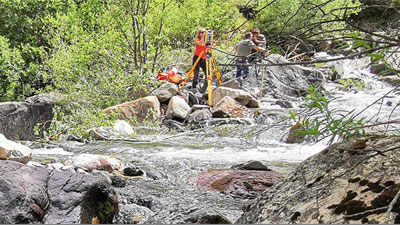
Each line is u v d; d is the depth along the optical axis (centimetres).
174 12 1697
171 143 842
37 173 312
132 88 1356
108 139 916
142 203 409
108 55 1391
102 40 1385
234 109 1174
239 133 798
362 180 212
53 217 291
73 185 312
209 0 1811
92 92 1230
